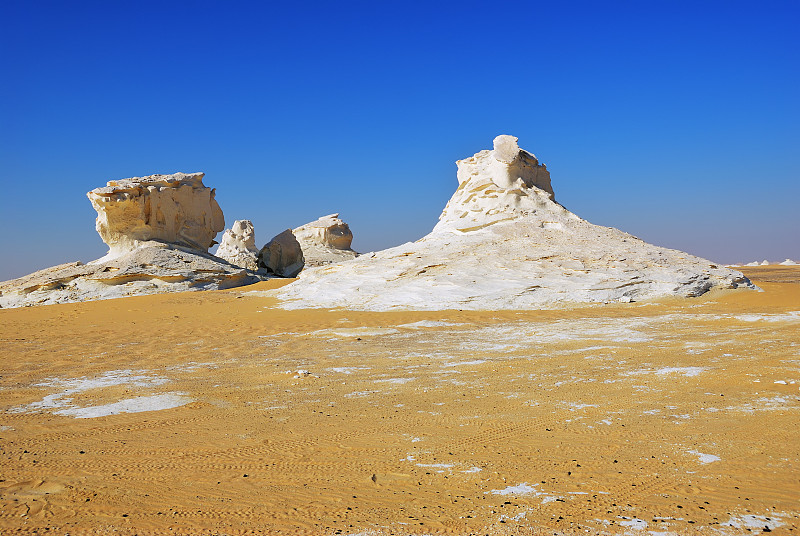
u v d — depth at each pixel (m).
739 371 12.87
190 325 26.16
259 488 7.22
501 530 5.97
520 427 9.43
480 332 21.20
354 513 6.46
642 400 10.87
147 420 10.45
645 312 25.11
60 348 20.39
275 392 12.51
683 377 12.58
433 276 31.52
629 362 14.50
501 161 39.94
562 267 31.33
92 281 42.34
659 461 7.75
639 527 5.95
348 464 7.98
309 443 8.90
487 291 29.28
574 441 8.66
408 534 5.95
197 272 44.44
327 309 29.42
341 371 14.69
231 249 74.44
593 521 6.11
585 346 17.17
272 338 21.72
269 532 6.07
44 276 45.00
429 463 7.93
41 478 7.66
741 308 25.45
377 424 9.83
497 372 13.90
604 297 28.52
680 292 29.23
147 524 6.29
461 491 6.98
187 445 8.95
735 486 6.89
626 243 35.28
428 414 10.37
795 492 6.69
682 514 6.21
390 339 20.30
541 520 6.16
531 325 22.47
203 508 6.66
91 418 10.70
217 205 53.62
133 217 46.66
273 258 56.06
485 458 8.06
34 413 11.21
